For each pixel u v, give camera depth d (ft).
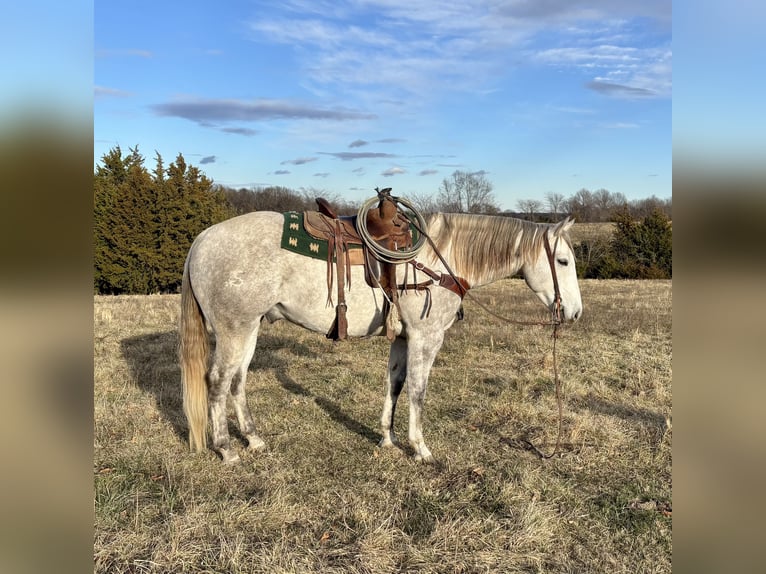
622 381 18.26
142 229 66.44
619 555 8.71
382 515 9.69
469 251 12.30
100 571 8.00
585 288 54.65
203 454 12.10
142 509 9.73
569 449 12.72
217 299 11.07
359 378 18.51
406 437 13.52
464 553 8.61
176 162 72.69
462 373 19.22
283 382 17.98
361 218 11.35
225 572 8.06
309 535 9.07
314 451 12.51
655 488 10.89
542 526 9.30
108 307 36.06
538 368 19.80
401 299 11.50
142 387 17.08
